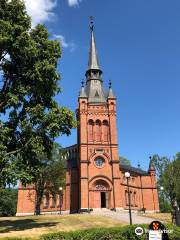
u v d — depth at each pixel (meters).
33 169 29.92
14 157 29.16
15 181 27.12
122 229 19.03
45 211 67.75
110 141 64.69
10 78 31.88
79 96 67.56
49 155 32.56
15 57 30.97
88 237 17.95
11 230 29.19
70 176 67.44
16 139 31.11
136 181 72.12
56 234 18.05
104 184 62.06
